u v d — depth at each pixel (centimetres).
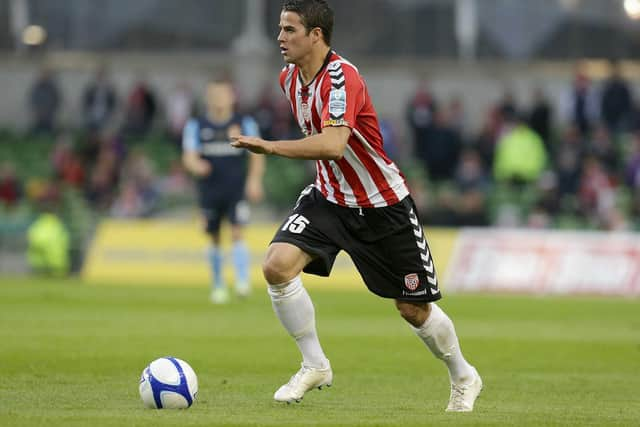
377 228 2350
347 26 11581
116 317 4709
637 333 4434
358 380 2958
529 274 7444
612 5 11375
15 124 11312
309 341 2358
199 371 3061
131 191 8850
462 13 11450
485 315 5334
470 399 2381
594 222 8412
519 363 3419
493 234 7569
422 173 9312
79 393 2553
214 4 11538
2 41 11669
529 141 8844
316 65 2322
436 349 2380
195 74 11244
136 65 11319
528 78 11181
